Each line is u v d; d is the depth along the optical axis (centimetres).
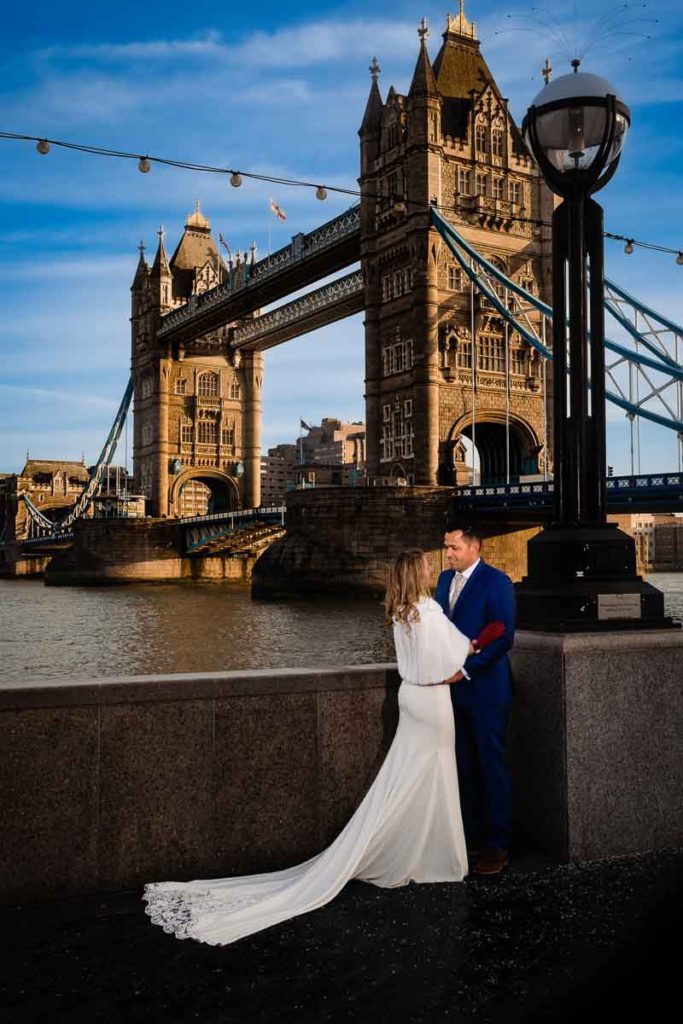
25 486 17800
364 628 5106
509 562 7631
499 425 8300
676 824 619
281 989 421
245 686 570
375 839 538
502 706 581
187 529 11362
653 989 419
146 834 544
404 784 543
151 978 431
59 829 524
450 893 534
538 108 687
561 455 678
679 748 622
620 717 605
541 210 8438
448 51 8569
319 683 591
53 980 429
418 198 7694
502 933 480
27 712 519
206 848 557
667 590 9394
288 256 9381
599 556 632
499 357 8081
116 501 12081
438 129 7794
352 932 481
